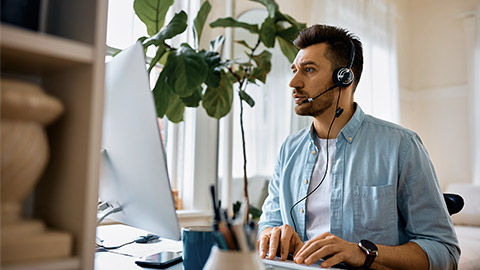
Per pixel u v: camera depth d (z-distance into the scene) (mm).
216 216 542
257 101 2479
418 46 4148
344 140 1328
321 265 875
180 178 2287
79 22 565
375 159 1272
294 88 1336
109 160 806
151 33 1597
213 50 1842
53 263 481
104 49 546
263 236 1099
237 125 2387
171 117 1716
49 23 621
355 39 1372
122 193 817
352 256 931
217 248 533
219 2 2404
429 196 1173
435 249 1072
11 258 461
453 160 3840
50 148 591
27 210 625
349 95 1350
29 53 497
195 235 789
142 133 689
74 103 555
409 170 1214
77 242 515
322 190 1339
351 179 1277
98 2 542
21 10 536
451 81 3895
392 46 3586
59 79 589
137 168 724
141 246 1110
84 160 522
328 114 1336
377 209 1222
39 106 480
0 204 486
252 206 2396
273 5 1943
